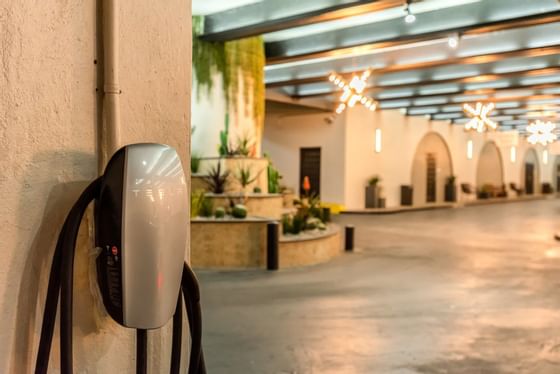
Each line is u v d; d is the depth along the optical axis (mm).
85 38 884
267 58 7898
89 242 913
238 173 6910
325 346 3082
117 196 812
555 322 3668
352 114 13312
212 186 6812
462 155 17922
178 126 1041
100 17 906
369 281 5086
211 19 6809
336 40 7059
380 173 14344
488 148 20000
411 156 15477
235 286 4785
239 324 3531
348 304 4145
